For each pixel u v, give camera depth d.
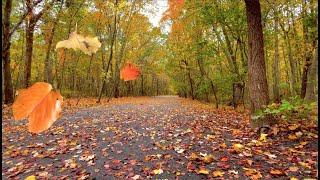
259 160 5.11
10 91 15.70
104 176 4.72
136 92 42.00
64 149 6.43
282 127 6.82
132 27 28.22
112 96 33.66
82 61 28.31
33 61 23.75
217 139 6.81
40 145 6.82
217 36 15.55
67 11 4.34
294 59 20.14
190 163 5.04
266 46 16.73
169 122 10.09
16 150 6.37
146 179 4.50
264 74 7.29
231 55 15.73
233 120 10.30
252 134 6.92
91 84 36.31
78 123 10.06
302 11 14.42
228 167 4.79
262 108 7.11
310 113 5.90
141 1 21.84
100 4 13.56
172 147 6.20
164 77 43.75
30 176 4.59
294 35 17.20
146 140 7.12
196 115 12.58
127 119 11.16
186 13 12.78
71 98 28.81
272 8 14.12
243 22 12.74
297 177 4.30
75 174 4.85
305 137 5.99
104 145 6.75
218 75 16.14
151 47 29.55
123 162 5.38
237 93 16.89
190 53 16.95
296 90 19.25
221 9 12.49
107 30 24.77
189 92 37.00
